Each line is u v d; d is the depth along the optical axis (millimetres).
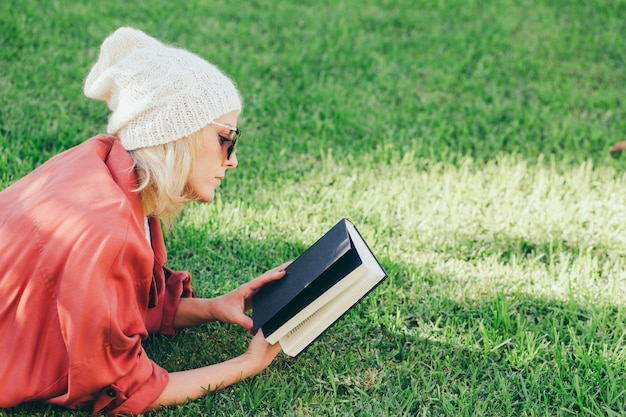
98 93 1973
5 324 1867
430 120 3977
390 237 2984
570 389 2186
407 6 5504
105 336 1798
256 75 4371
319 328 2012
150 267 1897
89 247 1791
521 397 2164
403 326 2477
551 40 4965
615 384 2160
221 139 1971
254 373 2125
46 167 2043
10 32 4438
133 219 1869
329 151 3547
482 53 4809
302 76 4422
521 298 2621
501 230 3039
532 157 3621
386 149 3586
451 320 2506
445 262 2850
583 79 4520
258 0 5426
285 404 2125
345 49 4758
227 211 3061
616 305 2570
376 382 2236
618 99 4246
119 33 1977
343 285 1962
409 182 3373
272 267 2770
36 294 1833
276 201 3184
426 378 2232
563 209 3182
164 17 4965
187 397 2033
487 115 4012
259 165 3451
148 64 1907
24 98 3807
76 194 1869
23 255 1848
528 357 2299
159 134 1876
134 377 1912
